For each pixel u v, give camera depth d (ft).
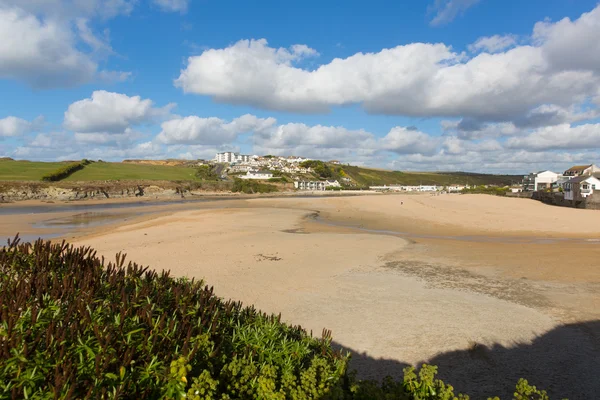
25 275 11.89
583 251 48.24
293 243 56.44
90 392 6.55
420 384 9.18
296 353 10.53
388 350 20.79
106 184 278.26
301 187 474.08
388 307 27.66
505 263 42.09
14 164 360.48
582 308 27.07
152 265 41.34
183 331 9.38
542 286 32.83
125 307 9.28
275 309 27.32
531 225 81.51
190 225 83.87
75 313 9.02
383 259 44.98
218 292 31.32
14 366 6.95
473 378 17.94
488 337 22.33
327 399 8.36
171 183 328.70
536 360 19.58
